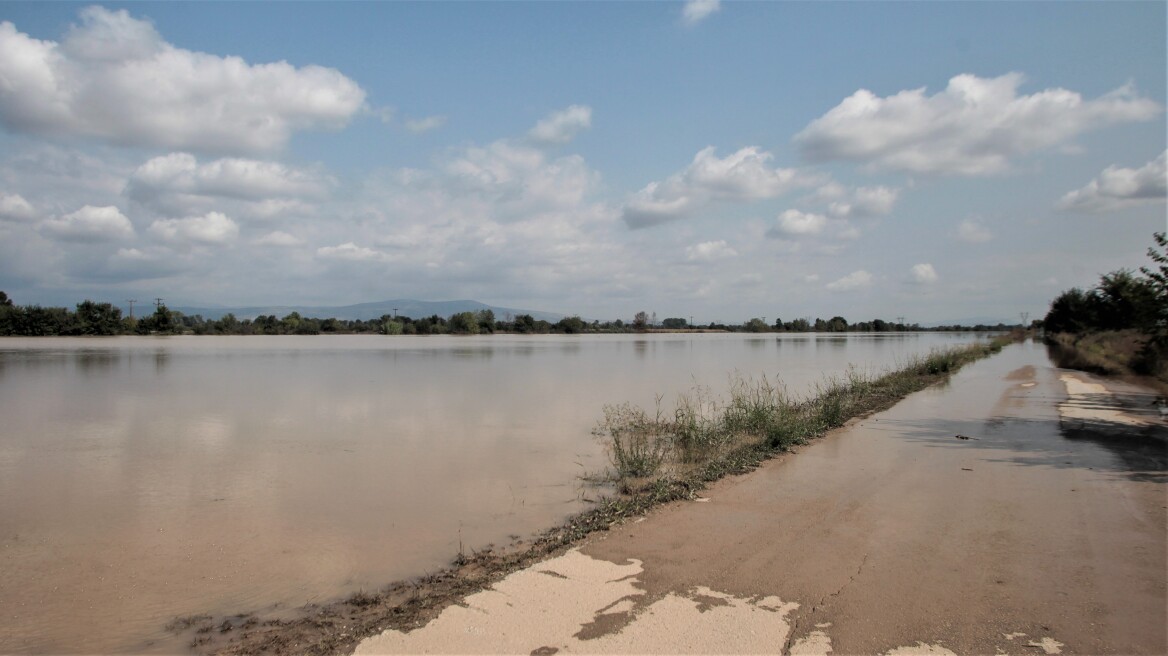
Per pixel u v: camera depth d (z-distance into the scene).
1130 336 31.48
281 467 9.64
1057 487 7.70
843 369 28.67
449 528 6.83
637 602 4.71
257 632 4.60
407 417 14.45
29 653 4.37
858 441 10.76
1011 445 10.34
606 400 17.53
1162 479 8.08
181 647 4.42
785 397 17.19
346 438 11.95
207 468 9.59
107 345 55.28
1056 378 22.42
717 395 18.67
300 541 6.46
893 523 6.38
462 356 39.81
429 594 5.09
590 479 8.83
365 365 31.39
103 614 4.93
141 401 17.34
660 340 75.75
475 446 11.19
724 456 9.64
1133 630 4.22
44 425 13.49
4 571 5.75
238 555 6.11
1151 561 5.36
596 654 3.99
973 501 7.12
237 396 18.45
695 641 4.12
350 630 4.54
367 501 7.84
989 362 31.88
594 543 5.98
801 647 4.04
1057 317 54.81
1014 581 4.98
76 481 8.85
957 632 4.21
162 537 6.60
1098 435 11.21
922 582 4.98
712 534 6.15
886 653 3.96
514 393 19.23
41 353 41.50
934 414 13.84
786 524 6.40
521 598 4.84
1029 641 4.09
